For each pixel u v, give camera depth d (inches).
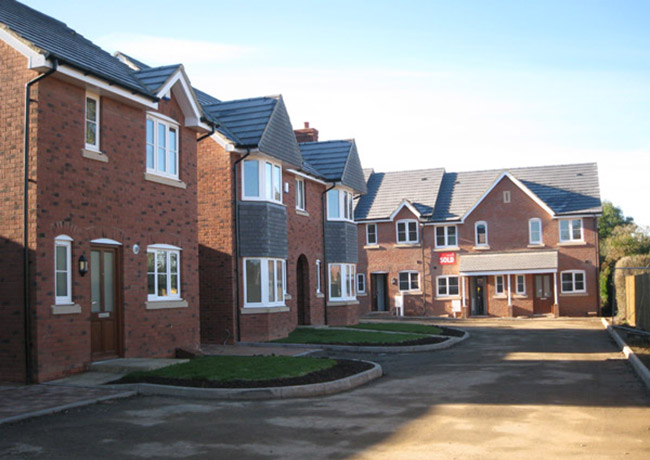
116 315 583.8
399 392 480.1
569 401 437.4
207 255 846.5
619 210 2655.0
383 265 1780.3
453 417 386.3
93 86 541.3
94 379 502.0
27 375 485.4
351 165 1195.9
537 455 298.2
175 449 313.0
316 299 1098.7
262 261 861.2
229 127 868.6
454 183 1846.7
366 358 714.8
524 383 520.7
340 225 1156.5
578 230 1654.8
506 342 925.2
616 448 309.9
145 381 485.1
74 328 522.3
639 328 949.8
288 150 932.0
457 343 916.0
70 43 595.5
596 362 664.4
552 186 1733.5
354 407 419.2
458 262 1721.2
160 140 660.1
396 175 1904.5
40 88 499.8
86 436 338.0
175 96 682.2
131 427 358.9
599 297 1622.8
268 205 868.6
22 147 498.3
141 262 613.0
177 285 674.2
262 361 584.7
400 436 338.0
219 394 449.7
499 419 379.6
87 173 546.0
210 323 839.7
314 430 352.5
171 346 651.5
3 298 494.9
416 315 1745.8
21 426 360.5
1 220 499.5
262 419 380.8
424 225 1749.5
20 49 496.4
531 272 1608.0
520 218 1688.0
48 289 498.3
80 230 534.3
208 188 849.5
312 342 827.4
